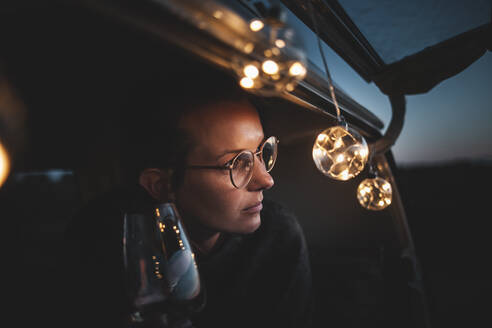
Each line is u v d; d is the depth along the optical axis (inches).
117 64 43.0
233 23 23.6
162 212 31.1
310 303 68.7
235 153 43.2
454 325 200.1
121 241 45.3
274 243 63.0
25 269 141.4
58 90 51.2
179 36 22.7
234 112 43.0
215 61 27.0
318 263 133.2
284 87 29.1
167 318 28.6
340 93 62.7
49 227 335.3
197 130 42.8
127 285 29.2
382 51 62.4
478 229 402.6
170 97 44.4
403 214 113.0
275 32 26.0
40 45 36.2
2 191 236.2
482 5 50.5
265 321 61.1
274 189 130.0
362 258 130.5
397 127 79.4
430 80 62.4
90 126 71.4
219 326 54.6
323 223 136.7
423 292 109.0
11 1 23.0
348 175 43.1
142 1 19.2
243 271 56.2
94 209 54.0
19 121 54.7
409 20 53.5
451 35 57.3
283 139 102.1
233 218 45.5
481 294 239.6
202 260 52.3
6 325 64.3
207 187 43.7
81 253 45.5
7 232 231.9
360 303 110.9
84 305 38.7
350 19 51.1
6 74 42.8
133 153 54.5
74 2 18.9
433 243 375.2
